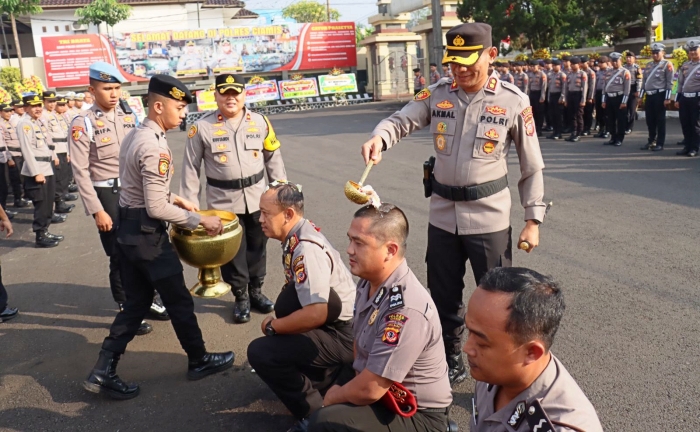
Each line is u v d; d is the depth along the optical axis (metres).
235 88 4.58
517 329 1.50
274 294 5.36
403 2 29.58
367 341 2.53
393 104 28.47
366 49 33.06
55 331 4.87
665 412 3.18
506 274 1.57
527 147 3.40
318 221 7.50
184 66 30.03
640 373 3.57
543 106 14.73
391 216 2.49
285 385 3.13
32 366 4.26
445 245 3.60
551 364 1.60
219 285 4.00
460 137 3.45
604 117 12.84
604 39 19.84
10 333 4.86
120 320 3.78
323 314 3.02
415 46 31.69
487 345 1.55
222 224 3.76
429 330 2.40
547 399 1.55
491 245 3.49
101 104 4.77
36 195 7.46
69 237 7.99
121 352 3.78
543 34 18.97
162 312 4.96
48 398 3.80
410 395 2.44
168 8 31.95
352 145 14.48
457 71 3.30
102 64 4.69
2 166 9.66
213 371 3.98
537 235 3.39
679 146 11.00
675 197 7.34
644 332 4.05
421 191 8.75
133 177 3.67
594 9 17.84
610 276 5.04
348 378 3.29
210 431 3.35
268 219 3.27
